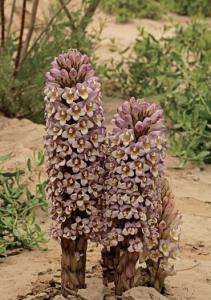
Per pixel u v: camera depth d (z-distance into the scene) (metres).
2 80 8.24
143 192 3.96
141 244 4.07
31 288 4.63
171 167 7.18
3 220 5.48
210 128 7.71
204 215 6.06
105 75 9.51
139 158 3.91
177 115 7.96
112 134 3.98
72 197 4.03
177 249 4.23
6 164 6.63
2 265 5.02
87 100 3.96
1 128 7.86
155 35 13.73
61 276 4.31
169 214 4.19
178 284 4.71
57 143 3.98
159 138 3.92
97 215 4.08
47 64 8.52
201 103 8.12
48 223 5.73
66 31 9.12
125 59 10.97
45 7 12.34
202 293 4.61
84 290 4.26
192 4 16.11
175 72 9.12
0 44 8.98
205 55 9.02
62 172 4.02
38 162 6.30
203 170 7.19
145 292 4.16
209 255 5.30
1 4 8.45
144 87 9.36
